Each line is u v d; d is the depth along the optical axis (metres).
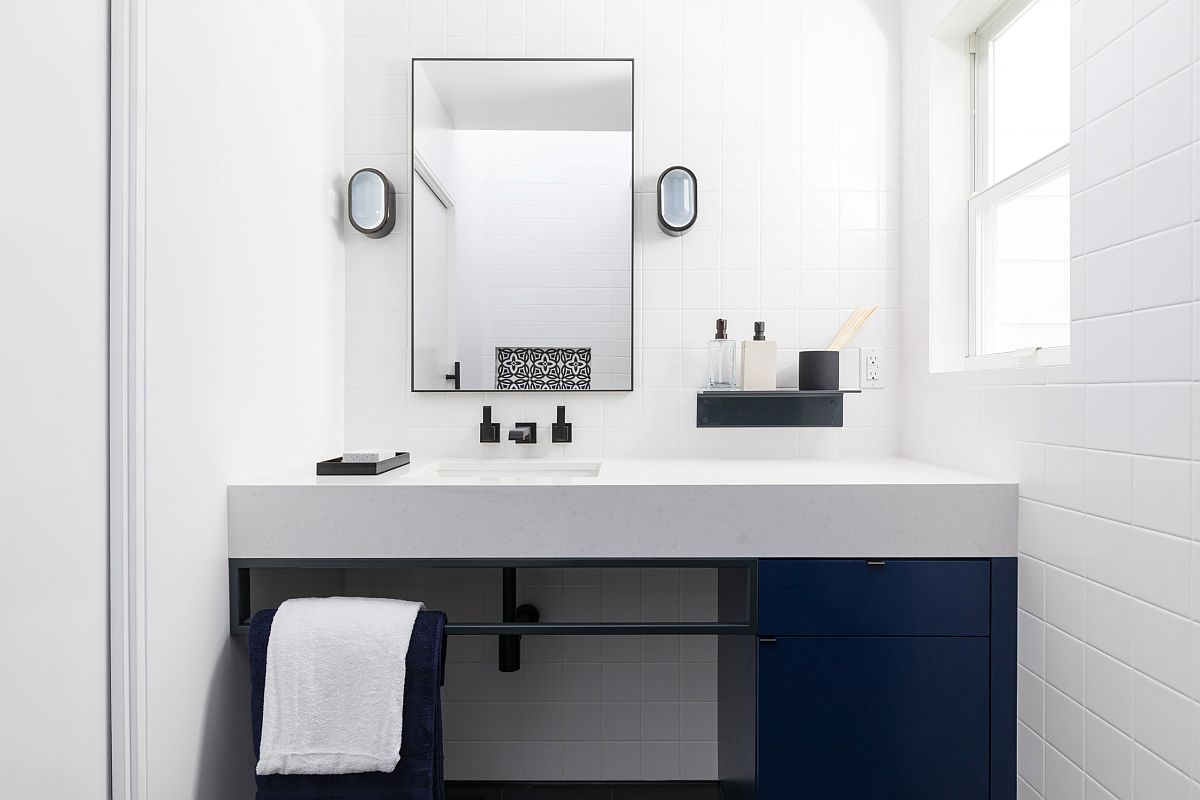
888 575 1.44
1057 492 1.31
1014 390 1.46
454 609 2.05
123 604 1.11
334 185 1.98
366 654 1.30
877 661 1.44
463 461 1.99
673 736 2.06
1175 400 1.02
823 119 2.04
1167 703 1.04
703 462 1.93
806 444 2.04
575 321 2.04
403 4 2.05
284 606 1.36
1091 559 1.21
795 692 1.45
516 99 2.04
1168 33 1.02
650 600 2.06
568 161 2.04
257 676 1.32
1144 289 1.08
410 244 2.04
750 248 2.04
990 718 1.45
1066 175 1.43
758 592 1.44
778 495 1.44
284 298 1.68
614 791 2.01
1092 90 1.20
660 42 2.04
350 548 1.43
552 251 2.04
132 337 1.12
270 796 1.32
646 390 2.05
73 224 1.02
